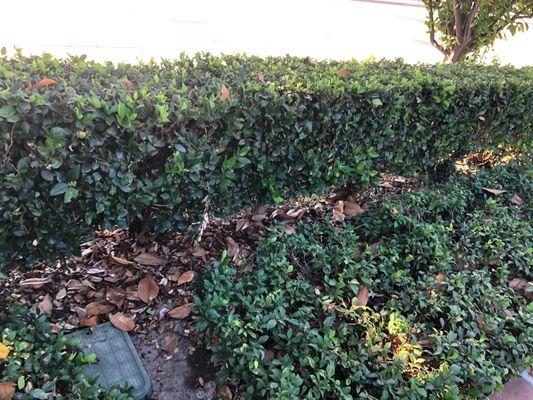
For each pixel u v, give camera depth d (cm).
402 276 263
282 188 290
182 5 1118
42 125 191
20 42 659
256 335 212
